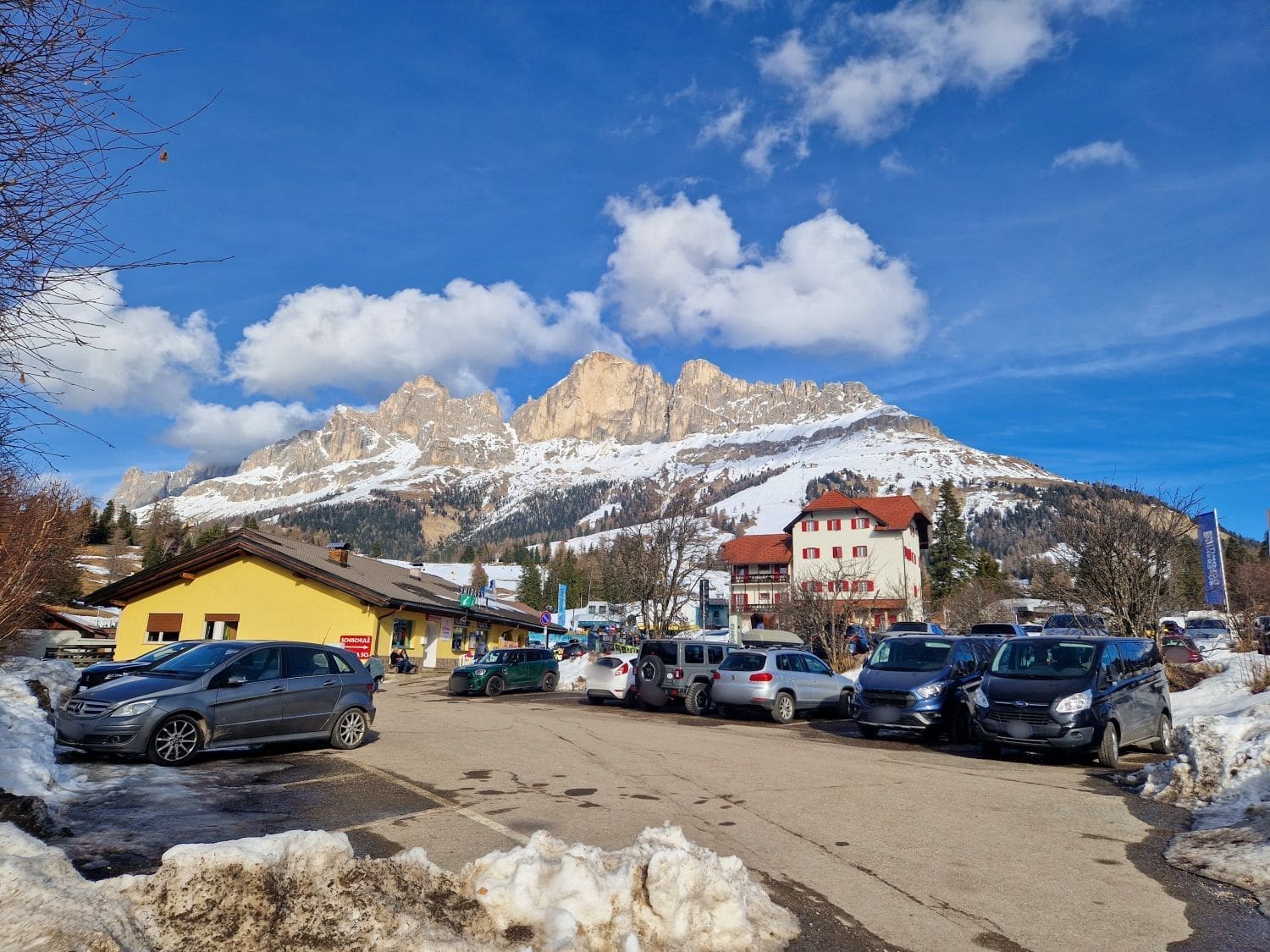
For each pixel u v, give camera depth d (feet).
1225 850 20.98
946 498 258.16
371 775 30.60
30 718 29.04
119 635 102.32
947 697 45.44
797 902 17.19
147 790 26.35
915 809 26.48
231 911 12.35
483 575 434.30
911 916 16.60
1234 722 28.86
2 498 40.37
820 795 28.40
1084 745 35.09
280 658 36.11
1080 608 66.23
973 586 175.83
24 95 11.26
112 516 311.88
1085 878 19.34
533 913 13.78
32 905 10.80
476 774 31.32
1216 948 15.25
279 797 25.99
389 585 115.65
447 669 119.24
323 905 12.75
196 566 101.24
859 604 143.64
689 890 14.64
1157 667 41.55
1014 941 15.44
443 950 12.46
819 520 231.91
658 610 107.55
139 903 12.12
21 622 46.19
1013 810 26.61
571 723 52.03
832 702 59.26
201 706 32.27
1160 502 64.13
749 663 56.70
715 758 36.58
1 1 10.93
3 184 11.43
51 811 22.30
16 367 12.67
